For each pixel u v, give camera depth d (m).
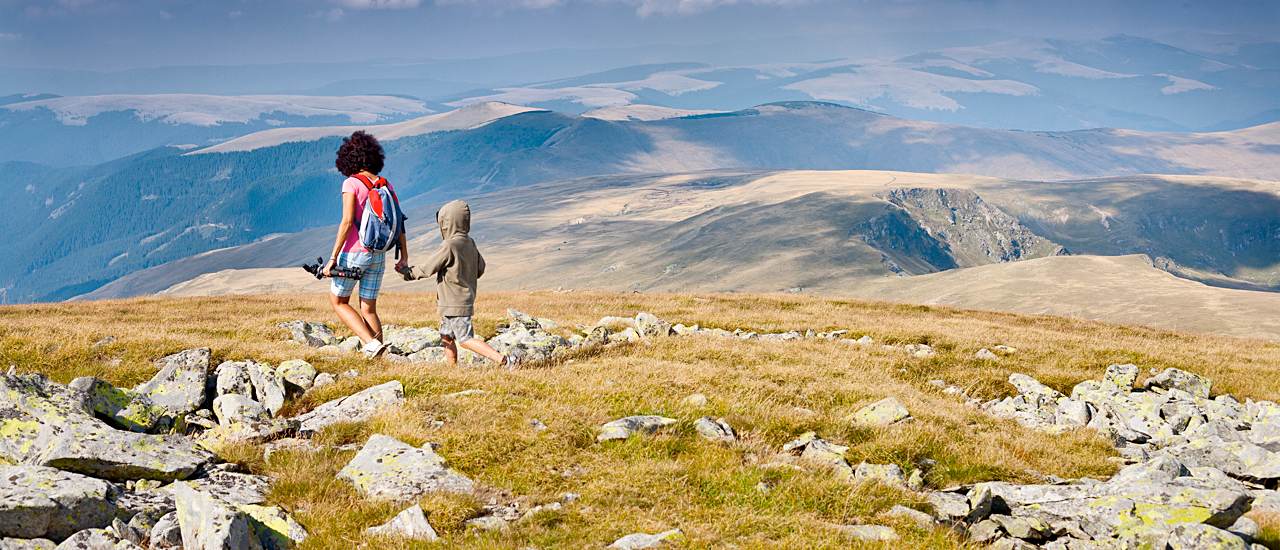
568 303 40.75
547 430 11.78
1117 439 15.33
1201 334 38.47
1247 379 22.27
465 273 15.18
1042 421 16.69
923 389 19.03
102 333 19.00
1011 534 9.68
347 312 15.76
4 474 8.34
